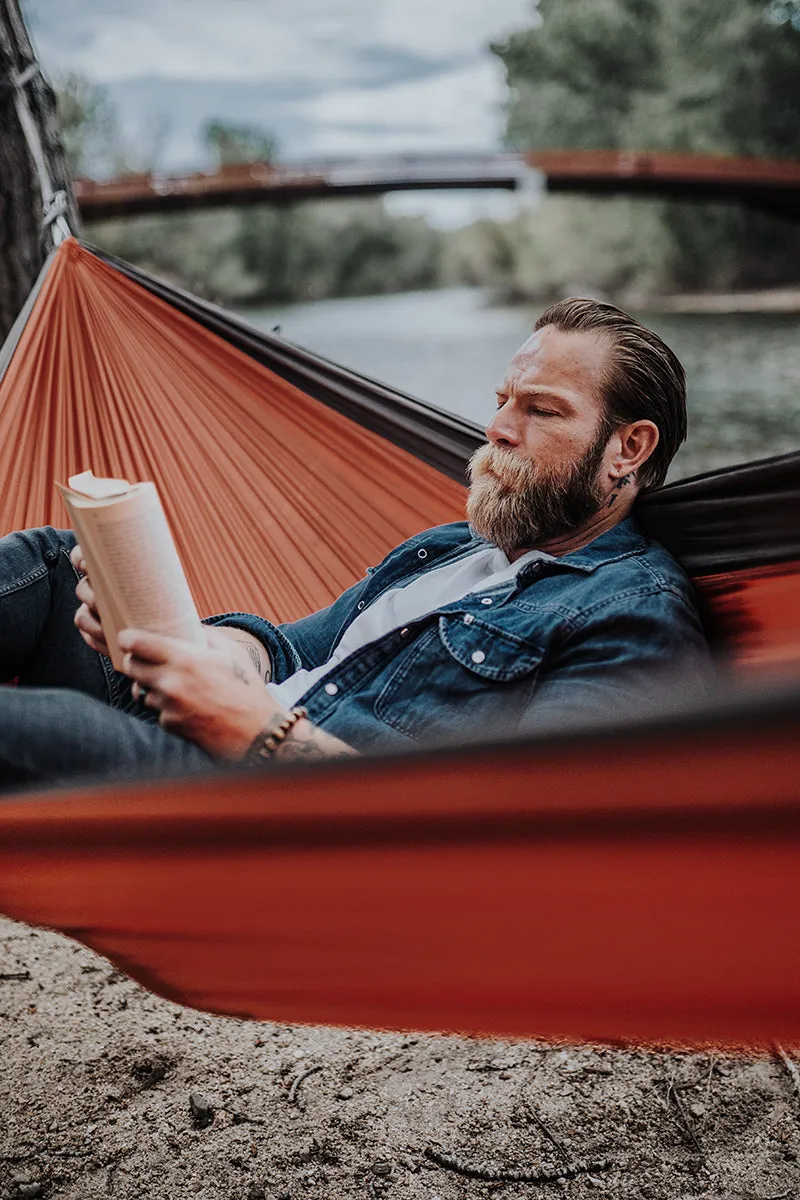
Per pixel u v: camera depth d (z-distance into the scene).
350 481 2.51
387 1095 2.15
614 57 55.00
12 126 3.32
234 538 2.54
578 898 1.23
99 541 1.46
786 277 47.88
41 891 1.42
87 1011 2.44
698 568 1.89
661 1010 1.32
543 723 1.59
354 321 45.66
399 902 1.29
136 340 2.59
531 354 1.89
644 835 1.15
